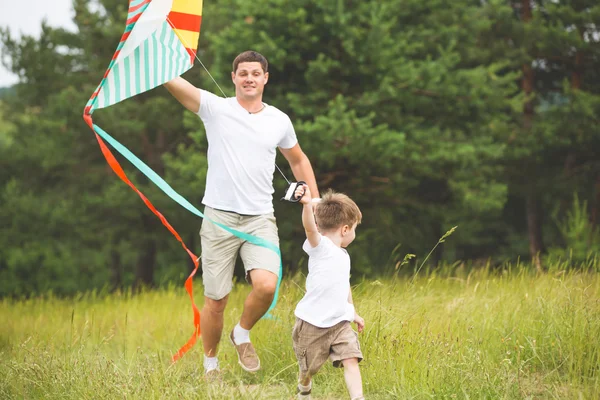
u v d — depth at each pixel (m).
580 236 17.75
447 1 19.48
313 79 15.70
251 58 5.38
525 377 5.25
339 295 4.61
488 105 18.94
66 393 5.09
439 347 5.48
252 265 5.42
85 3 24.48
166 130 23.86
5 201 26.03
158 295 12.34
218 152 5.40
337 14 15.34
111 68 5.30
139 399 4.78
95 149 24.97
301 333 4.66
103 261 30.69
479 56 23.52
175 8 5.42
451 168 17.95
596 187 25.06
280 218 17.83
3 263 28.64
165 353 7.01
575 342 5.50
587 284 6.89
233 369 6.00
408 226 20.39
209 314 5.54
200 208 22.33
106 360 5.79
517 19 26.83
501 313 6.39
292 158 5.81
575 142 23.73
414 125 17.02
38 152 24.53
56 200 25.66
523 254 30.02
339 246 4.82
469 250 31.61
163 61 5.33
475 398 4.78
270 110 5.52
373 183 17.50
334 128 14.66
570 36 23.45
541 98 26.84
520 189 25.30
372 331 5.93
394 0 17.31
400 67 16.33
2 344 7.85
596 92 25.55
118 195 22.83
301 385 4.74
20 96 25.88
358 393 4.44
